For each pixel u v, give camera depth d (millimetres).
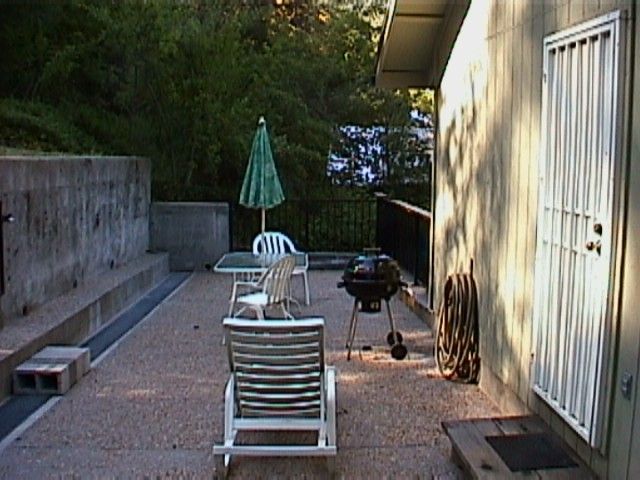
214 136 10453
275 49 11930
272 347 3721
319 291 8836
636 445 2840
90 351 5879
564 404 3564
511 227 4438
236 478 3629
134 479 3572
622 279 3002
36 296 6199
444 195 6375
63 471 3652
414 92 13188
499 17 4695
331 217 11398
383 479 3590
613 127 3049
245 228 11094
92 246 7746
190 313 7543
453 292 5379
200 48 10172
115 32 10023
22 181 5816
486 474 3186
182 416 4473
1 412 4523
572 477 3160
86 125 10383
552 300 3756
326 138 12234
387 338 6254
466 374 5199
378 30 13094
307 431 4277
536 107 4020
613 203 3051
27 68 10398
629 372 2918
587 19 3338
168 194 10664
